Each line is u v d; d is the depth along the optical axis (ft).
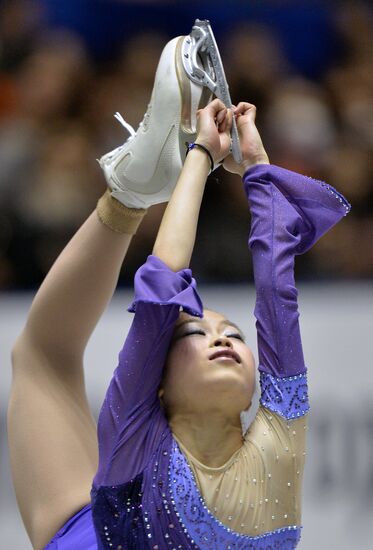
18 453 28.17
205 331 23.47
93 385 40.04
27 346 29.04
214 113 24.58
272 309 23.34
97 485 22.84
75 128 50.49
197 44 26.58
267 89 52.24
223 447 23.06
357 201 49.52
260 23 55.67
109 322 40.73
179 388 23.02
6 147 49.01
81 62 52.95
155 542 22.59
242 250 44.29
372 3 57.41
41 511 27.48
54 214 46.44
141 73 52.90
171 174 26.94
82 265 28.37
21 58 53.16
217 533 22.61
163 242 22.98
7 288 44.24
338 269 45.34
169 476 22.63
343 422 40.14
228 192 46.03
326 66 55.31
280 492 23.13
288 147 50.26
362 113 52.85
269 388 23.36
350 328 40.91
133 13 55.16
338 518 39.58
